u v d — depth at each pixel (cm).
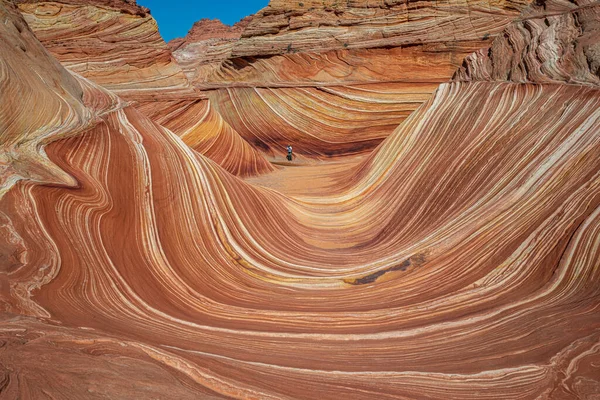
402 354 588
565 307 655
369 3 3069
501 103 1191
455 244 915
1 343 359
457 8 2850
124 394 329
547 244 777
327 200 1421
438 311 719
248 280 873
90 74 2102
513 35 1569
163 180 977
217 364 465
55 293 552
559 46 1297
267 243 1020
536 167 927
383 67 2908
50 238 639
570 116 962
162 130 1231
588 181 810
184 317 655
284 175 1977
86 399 310
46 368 335
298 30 3172
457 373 531
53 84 1069
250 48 3259
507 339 605
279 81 3109
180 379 392
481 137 1138
